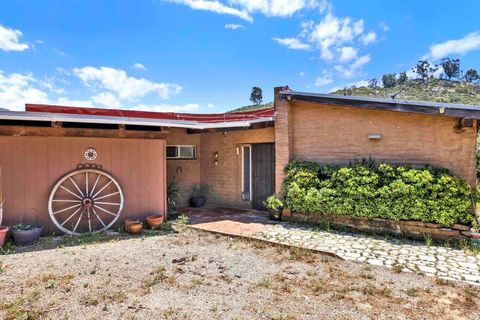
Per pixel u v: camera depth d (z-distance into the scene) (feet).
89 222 23.21
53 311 11.53
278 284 14.07
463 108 19.11
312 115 26.66
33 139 21.52
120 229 23.40
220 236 22.31
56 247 19.42
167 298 12.65
